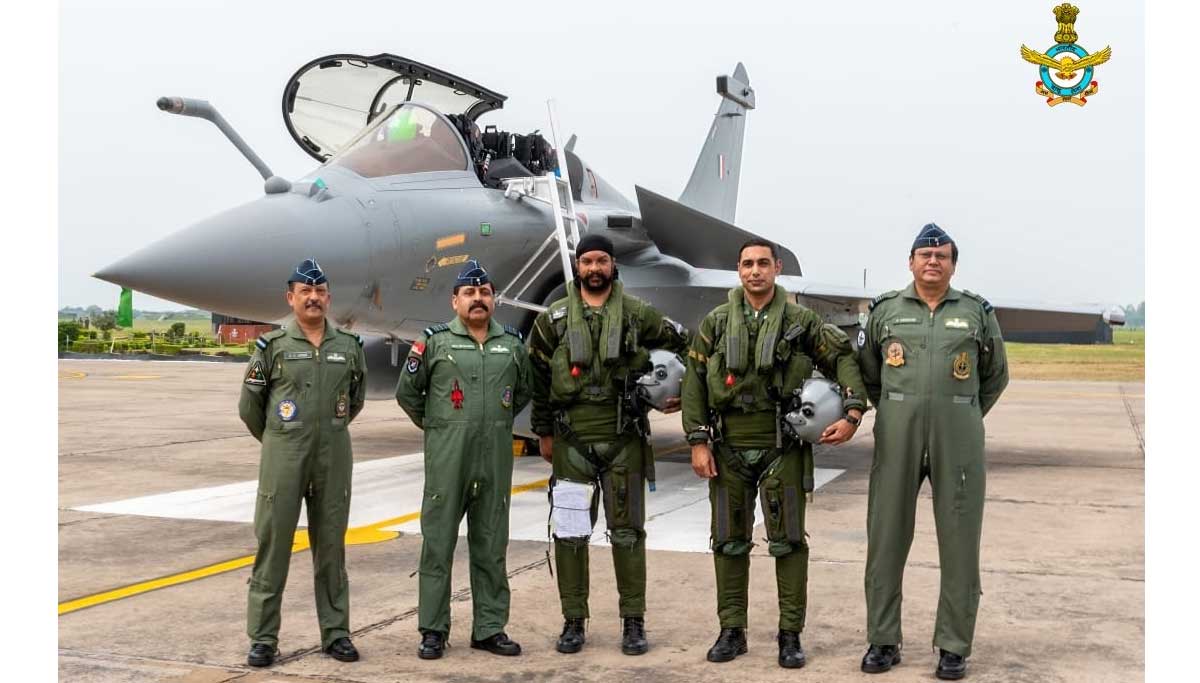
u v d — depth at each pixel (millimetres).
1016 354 54219
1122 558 6547
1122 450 13500
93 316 64250
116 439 14172
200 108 8266
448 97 10562
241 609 5316
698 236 10750
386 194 8578
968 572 4305
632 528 4688
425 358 4719
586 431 4719
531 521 7898
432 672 4363
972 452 4359
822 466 11633
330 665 4453
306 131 10734
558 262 9969
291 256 7527
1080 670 4352
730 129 17844
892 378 4449
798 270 11609
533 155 10602
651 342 4887
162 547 6887
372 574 6137
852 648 4707
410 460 11984
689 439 4633
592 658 4570
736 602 4605
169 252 7082
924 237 4398
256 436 4703
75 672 4285
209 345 65625
